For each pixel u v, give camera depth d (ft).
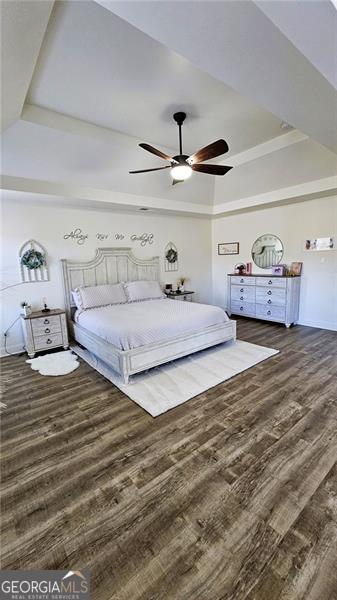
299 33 4.31
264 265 18.29
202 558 4.14
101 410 8.25
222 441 6.72
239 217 19.42
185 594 3.71
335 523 4.61
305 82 5.68
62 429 7.42
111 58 6.62
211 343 12.41
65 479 5.74
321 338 14.14
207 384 9.60
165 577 3.92
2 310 12.84
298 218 16.14
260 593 3.70
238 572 3.94
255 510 4.89
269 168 13.58
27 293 13.50
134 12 3.94
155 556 4.19
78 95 8.21
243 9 3.82
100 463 6.15
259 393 8.91
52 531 4.63
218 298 22.00
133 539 4.45
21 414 8.17
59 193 12.31
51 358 12.35
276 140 11.98
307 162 12.51
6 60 5.13
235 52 4.76
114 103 8.69
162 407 8.25
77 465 6.12
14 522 4.80
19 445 6.84
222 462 6.04
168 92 8.13
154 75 7.33
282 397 8.62
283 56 4.87
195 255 20.76
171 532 4.54
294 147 11.78
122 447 6.64
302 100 6.38
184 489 5.38
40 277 13.79
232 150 13.01
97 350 11.46
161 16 4.00
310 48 4.66
